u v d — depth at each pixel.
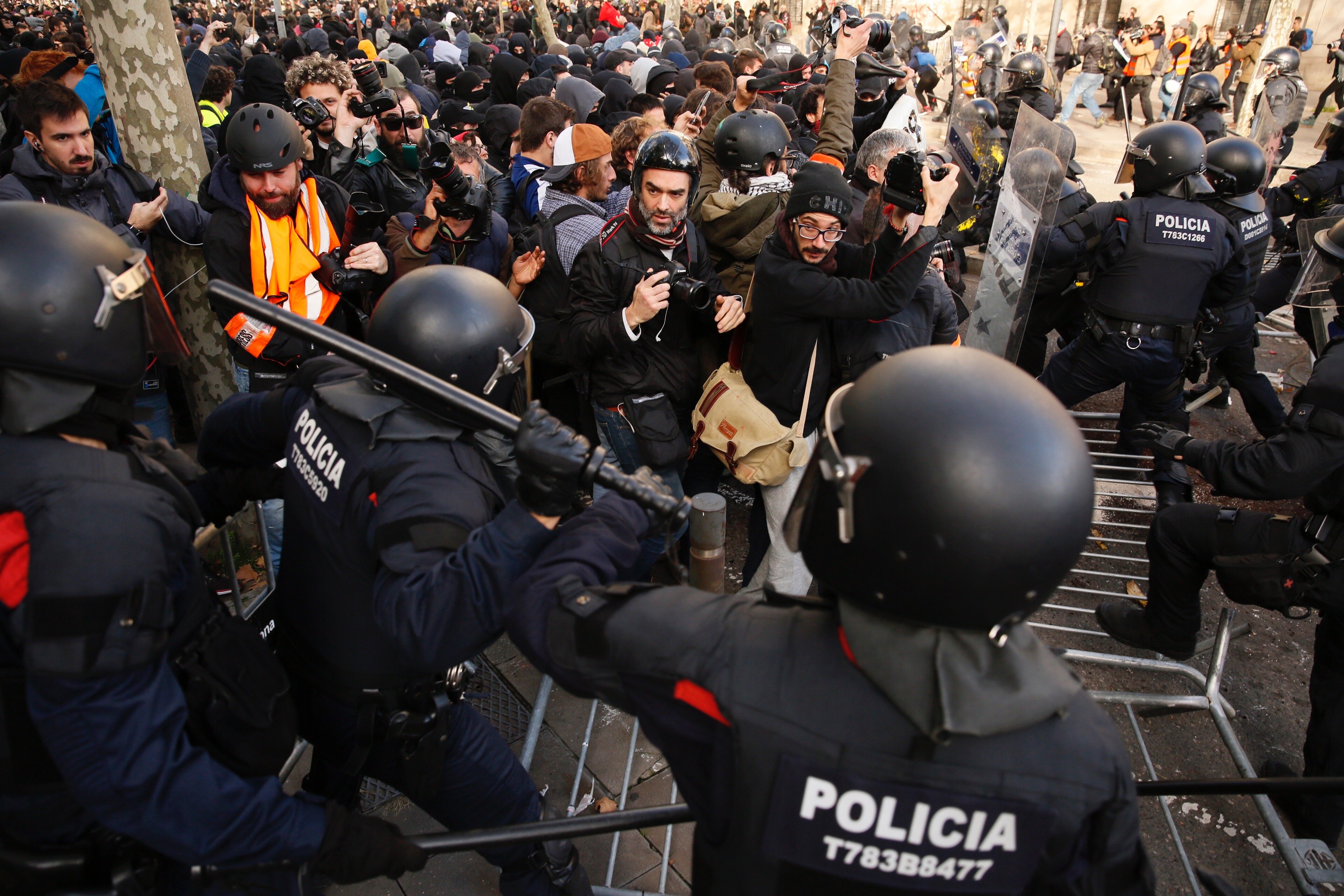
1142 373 3.74
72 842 1.26
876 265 2.58
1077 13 19.19
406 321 1.45
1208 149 4.04
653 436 2.76
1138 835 0.98
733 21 21.72
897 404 0.97
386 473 1.38
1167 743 2.80
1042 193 3.18
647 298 2.48
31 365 1.14
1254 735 2.86
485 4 22.56
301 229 2.79
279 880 1.36
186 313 3.32
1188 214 3.56
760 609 1.09
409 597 1.25
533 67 7.64
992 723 0.91
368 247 2.82
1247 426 4.88
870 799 0.95
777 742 0.97
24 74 3.68
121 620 1.09
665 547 2.77
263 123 2.57
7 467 1.13
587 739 2.55
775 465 2.68
